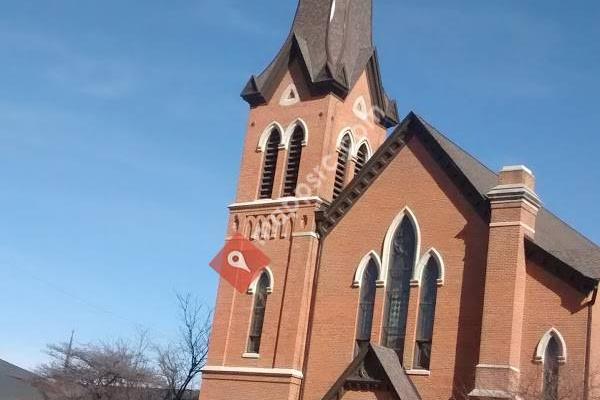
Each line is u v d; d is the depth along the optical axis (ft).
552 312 105.70
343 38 143.43
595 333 103.65
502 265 107.96
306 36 144.25
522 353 105.91
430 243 117.19
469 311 111.04
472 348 109.19
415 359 113.39
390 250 121.19
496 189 110.93
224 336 132.05
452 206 116.98
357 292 122.21
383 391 108.06
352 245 124.98
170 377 185.47
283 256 130.93
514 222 108.88
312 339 123.75
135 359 202.18
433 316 114.01
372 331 118.11
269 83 142.31
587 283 103.86
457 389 108.47
